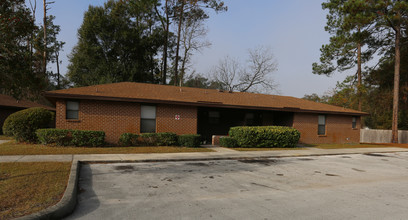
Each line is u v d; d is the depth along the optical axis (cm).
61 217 437
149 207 499
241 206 518
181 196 578
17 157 945
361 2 2075
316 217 465
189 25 3412
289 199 577
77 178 703
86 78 3131
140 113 1512
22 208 430
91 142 1290
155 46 3459
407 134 2681
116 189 621
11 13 684
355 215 481
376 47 2781
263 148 1599
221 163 1059
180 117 1609
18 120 1334
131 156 1088
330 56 2828
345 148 1784
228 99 1884
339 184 746
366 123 3906
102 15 3136
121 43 3189
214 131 1958
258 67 3659
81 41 3219
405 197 619
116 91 1543
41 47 946
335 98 3078
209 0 3183
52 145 1250
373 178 852
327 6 2806
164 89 1864
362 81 3177
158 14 3409
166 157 1100
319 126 2102
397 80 2455
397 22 2236
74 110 1380
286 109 1877
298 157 1323
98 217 443
